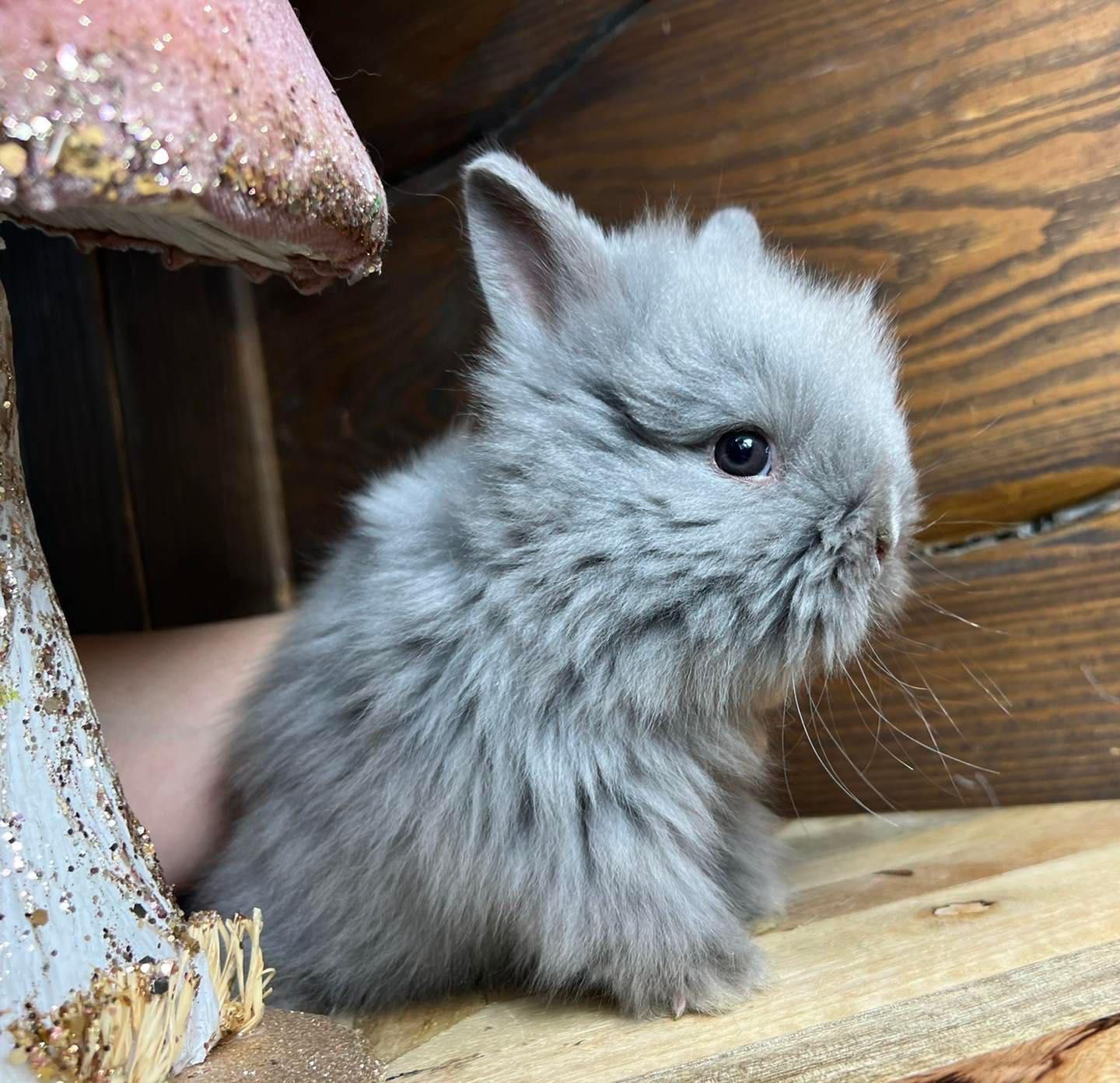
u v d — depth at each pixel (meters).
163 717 0.21
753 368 0.15
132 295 0.26
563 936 0.15
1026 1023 0.13
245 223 0.10
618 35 0.23
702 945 0.15
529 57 0.23
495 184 0.16
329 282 0.13
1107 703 0.21
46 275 0.26
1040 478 0.21
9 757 0.11
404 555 0.17
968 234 0.21
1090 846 0.19
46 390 0.27
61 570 0.27
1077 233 0.20
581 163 0.23
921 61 0.21
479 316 0.24
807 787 0.24
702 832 0.16
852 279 0.22
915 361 0.22
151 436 0.27
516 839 0.15
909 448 0.19
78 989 0.11
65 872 0.11
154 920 0.12
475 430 0.17
